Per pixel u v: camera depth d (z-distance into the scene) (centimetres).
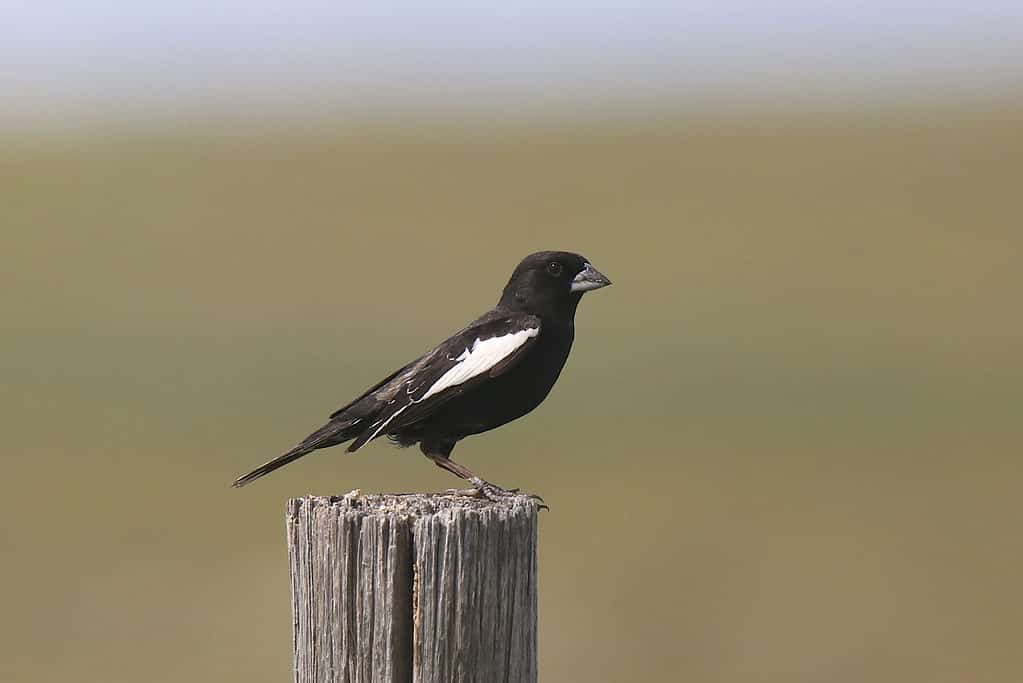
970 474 2184
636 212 4512
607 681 1538
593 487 2164
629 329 3197
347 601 612
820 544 1912
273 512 2062
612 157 5462
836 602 1728
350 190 4984
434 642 602
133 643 1631
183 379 2817
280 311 3431
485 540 604
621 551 1908
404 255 4053
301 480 2212
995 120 5541
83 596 1759
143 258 4012
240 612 1697
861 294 3466
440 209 4691
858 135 5538
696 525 1994
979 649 1591
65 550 1895
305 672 627
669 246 4053
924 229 4078
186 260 4000
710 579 1811
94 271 3850
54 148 5531
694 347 3028
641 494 2117
